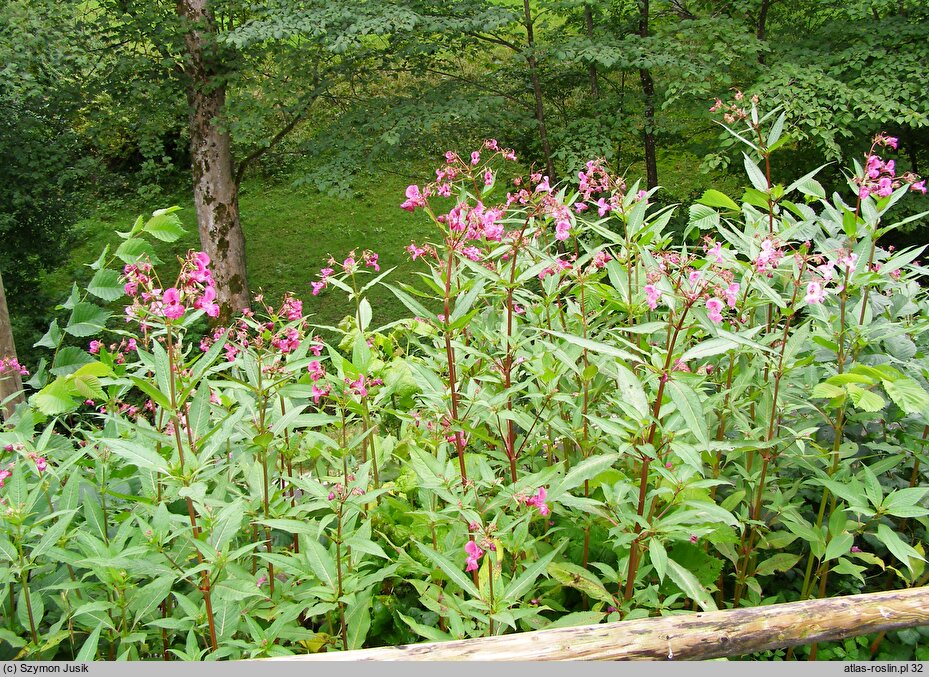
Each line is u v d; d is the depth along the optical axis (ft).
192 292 7.36
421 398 9.52
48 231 39.63
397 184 63.98
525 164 38.55
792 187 10.09
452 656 5.63
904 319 11.89
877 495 7.97
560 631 5.81
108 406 9.92
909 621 6.07
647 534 7.51
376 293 48.03
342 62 36.91
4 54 35.35
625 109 36.01
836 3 34.30
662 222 10.08
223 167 40.06
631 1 37.47
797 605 6.06
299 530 7.33
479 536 7.22
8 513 7.56
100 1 38.45
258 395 8.60
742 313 9.78
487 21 32.27
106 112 38.27
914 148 35.47
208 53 36.94
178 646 8.31
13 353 17.53
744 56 33.17
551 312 10.81
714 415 9.66
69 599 8.05
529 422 8.84
